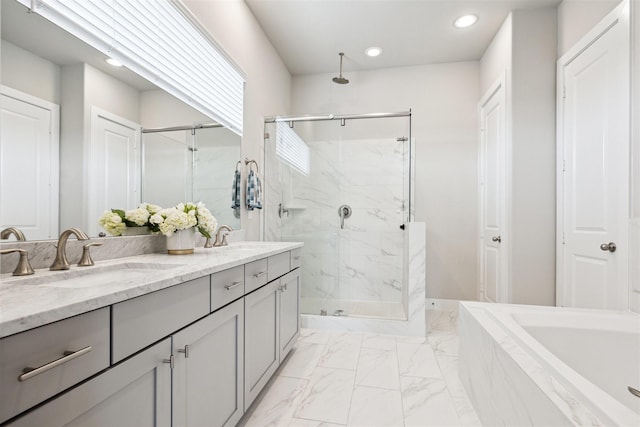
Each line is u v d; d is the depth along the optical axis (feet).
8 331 1.78
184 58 6.07
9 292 2.51
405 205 10.94
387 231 10.96
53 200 3.71
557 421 2.97
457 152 11.47
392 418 5.17
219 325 4.16
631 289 5.72
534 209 8.34
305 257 10.39
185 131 6.13
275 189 10.30
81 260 3.85
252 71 8.97
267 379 5.78
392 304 10.73
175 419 3.27
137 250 5.02
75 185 3.99
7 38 3.25
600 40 6.56
